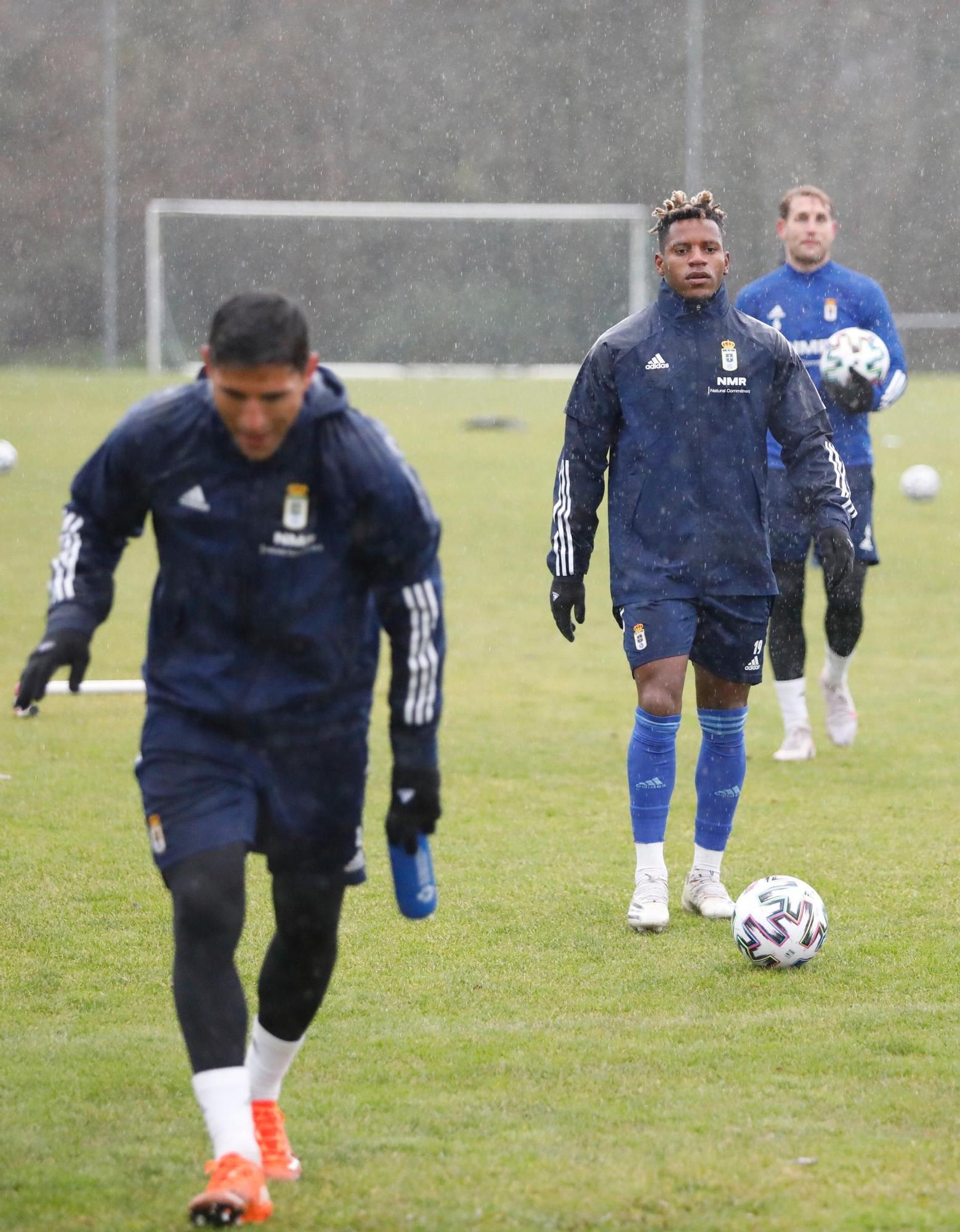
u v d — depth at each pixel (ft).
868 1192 32.22
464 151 379.35
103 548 32.30
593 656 109.60
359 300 338.75
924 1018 43.42
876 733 85.87
